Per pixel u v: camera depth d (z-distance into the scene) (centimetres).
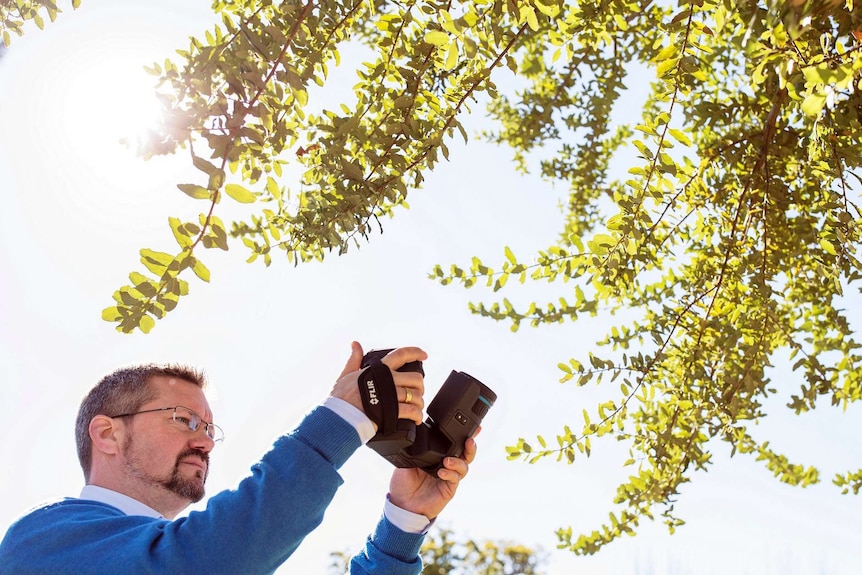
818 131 257
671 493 347
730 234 346
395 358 200
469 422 219
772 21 169
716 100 351
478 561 1630
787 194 336
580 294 336
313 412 192
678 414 338
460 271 319
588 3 292
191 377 230
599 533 368
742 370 323
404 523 221
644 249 315
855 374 328
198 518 179
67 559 180
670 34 257
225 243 195
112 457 216
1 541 195
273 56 212
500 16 203
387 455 215
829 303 349
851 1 188
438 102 251
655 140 255
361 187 236
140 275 196
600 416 330
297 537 180
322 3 226
